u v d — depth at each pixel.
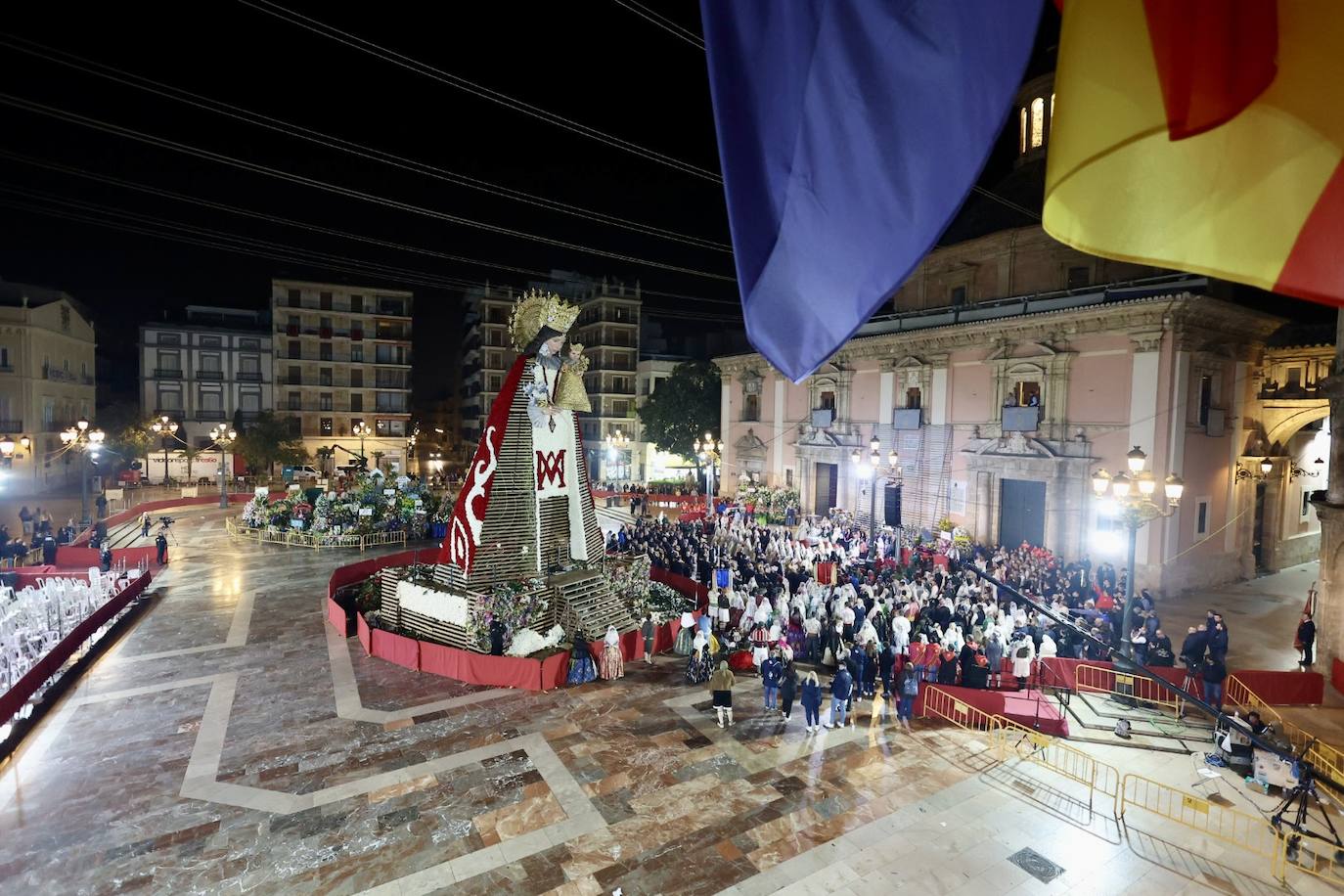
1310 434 31.98
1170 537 24.95
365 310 67.44
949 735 14.35
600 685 16.81
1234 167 2.48
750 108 3.08
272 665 17.86
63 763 12.82
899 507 20.39
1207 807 11.09
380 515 36.44
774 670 15.44
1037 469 28.34
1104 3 2.32
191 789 11.95
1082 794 12.11
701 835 10.80
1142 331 25.05
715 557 25.84
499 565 19.67
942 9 2.53
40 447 46.62
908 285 37.38
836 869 10.05
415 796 11.80
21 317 45.09
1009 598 20.11
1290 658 19.03
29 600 18.47
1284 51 2.33
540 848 10.45
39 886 9.55
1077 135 2.30
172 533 37.12
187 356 62.44
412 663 17.75
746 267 3.11
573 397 20.92
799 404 42.00
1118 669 16.14
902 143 2.65
